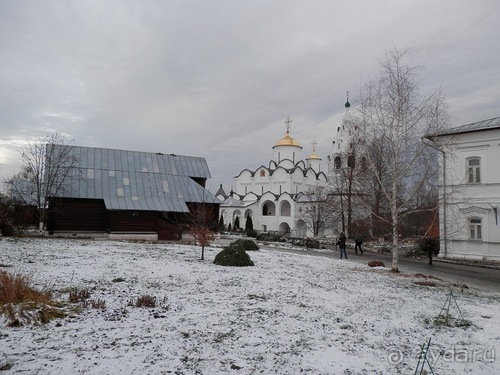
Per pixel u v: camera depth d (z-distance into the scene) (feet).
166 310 29.76
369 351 23.50
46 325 24.49
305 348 23.26
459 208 97.60
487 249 93.09
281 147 269.23
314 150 287.89
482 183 94.68
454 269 78.74
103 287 37.04
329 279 50.57
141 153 136.15
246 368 19.75
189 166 139.85
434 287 49.73
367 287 45.80
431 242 87.76
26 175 142.72
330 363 21.17
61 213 110.52
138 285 39.09
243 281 44.86
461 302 39.86
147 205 117.08
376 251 115.03
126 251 72.28
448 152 85.05
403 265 82.17
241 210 241.96
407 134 64.64
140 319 26.96
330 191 171.53
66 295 32.81
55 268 46.75
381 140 67.67
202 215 112.06
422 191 80.48
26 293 27.17
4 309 25.16
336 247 118.01
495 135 93.35
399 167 65.57
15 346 20.75
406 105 64.64
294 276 51.29
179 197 125.39
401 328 28.86
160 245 93.35
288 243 134.82
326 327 27.86
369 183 116.98
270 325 27.35
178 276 45.93
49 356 19.65
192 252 78.43
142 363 19.43
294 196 226.17
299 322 28.63
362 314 32.24
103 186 118.21
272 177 253.03
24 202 117.19
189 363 19.86
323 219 181.98
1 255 55.93
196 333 24.64
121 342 22.20
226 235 179.22
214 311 30.25
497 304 40.29
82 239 102.89
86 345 21.42
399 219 71.41
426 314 33.50
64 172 112.78
